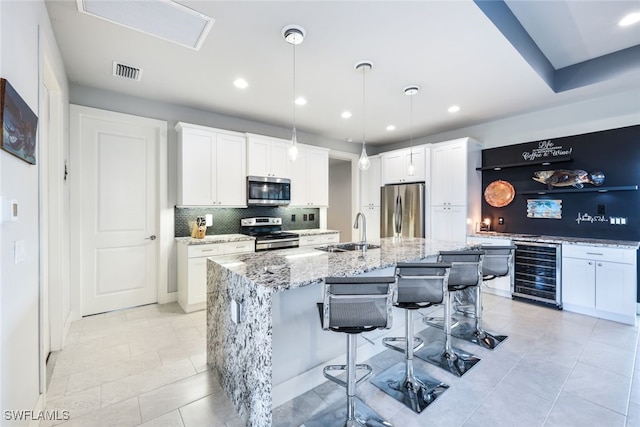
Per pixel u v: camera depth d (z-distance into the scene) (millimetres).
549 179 3963
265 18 2045
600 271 3184
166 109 3732
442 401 1864
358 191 5945
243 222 4363
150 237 3691
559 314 3330
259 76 2941
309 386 2006
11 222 1263
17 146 1282
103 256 3385
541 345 2594
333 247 2994
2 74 1165
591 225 3658
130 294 3564
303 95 3432
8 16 1233
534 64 2803
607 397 1892
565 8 2338
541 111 4016
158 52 2498
